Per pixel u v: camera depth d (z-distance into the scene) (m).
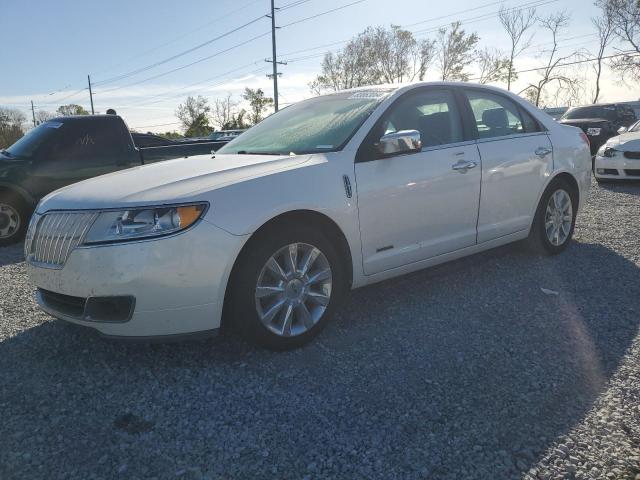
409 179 3.58
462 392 2.61
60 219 2.85
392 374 2.81
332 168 3.24
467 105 4.21
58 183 6.78
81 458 2.17
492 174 4.17
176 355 3.09
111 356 3.09
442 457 2.13
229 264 2.77
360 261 3.39
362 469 2.07
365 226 3.36
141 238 2.63
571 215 5.06
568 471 2.02
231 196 2.82
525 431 2.28
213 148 8.10
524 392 2.59
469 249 4.14
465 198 3.97
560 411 2.42
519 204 4.48
